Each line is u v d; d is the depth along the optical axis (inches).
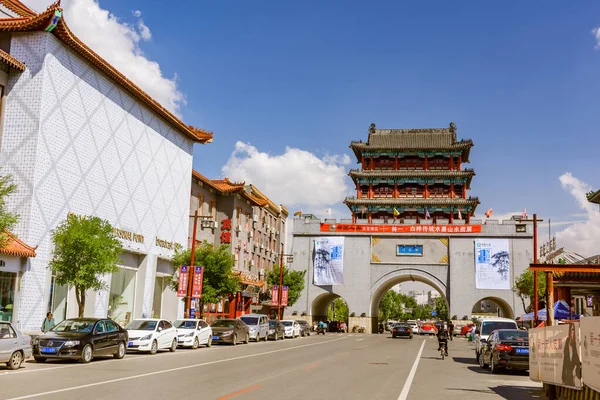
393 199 2923.2
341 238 2834.6
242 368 777.6
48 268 1058.1
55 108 1095.0
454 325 2647.6
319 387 589.0
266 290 2706.7
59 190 1106.1
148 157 1493.6
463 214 2999.5
